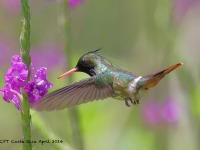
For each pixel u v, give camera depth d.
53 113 13.25
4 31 15.73
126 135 13.66
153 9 14.00
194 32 15.59
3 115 14.17
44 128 8.97
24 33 6.31
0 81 9.70
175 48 13.24
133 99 6.69
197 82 13.15
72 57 11.52
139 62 14.97
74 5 10.95
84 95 6.26
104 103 12.95
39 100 5.82
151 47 14.04
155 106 13.78
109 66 6.93
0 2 16.12
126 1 16.81
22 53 6.32
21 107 6.37
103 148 13.10
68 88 6.12
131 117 13.87
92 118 12.70
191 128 13.15
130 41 16.47
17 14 16.06
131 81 6.68
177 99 13.70
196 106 12.85
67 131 13.12
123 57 15.90
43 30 16.03
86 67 6.91
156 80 6.67
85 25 17.30
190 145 13.38
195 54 14.81
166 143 13.69
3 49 15.30
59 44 14.62
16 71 6.26
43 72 6.39
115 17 16.98
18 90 6.33
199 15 15.66
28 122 6.41
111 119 13.39
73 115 10.90
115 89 6.64
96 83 6.54
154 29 13.77
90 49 17.16
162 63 13.69
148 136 13.78
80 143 10.92
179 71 13.12
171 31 12.73
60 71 13.66
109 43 16.98
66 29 10.94
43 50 14.38
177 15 14.62
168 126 13.71
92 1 17.22
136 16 16.61
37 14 16.28
